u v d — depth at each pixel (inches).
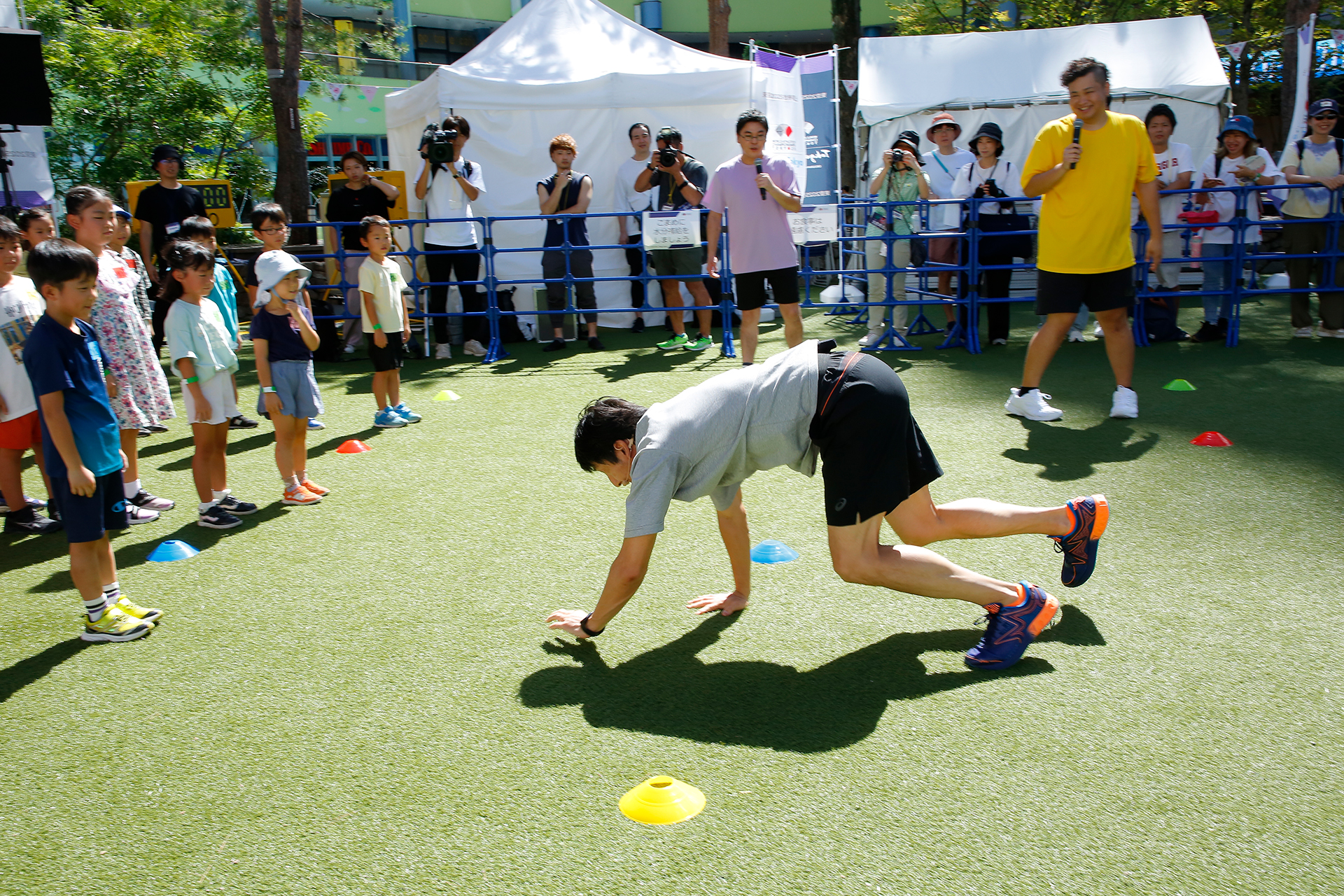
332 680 110.2
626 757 92.8
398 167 399.2
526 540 152.6
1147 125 299.0
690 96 347.6
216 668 114.2
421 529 159.3
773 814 83.0
